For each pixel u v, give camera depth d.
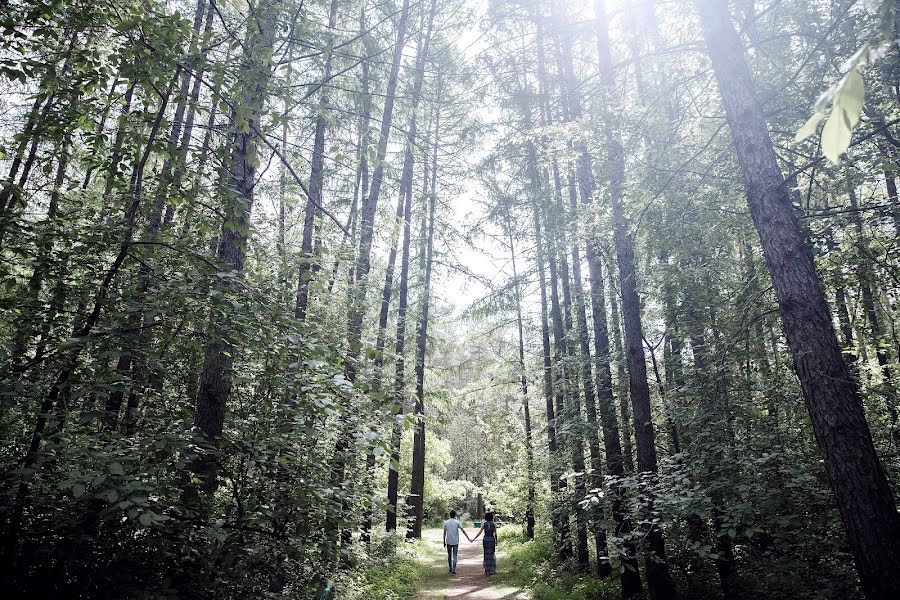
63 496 3.59
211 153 4.29
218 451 3.68
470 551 19.11
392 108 10.91
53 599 3.38
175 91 3.93
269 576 4.27
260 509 3.70
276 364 3.95
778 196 4.86
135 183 4.17
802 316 4.53
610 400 9.57
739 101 5.17
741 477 5.27
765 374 6.79
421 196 7.09
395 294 14.76
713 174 6.77
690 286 7.14
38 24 3.65
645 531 6.38
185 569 3.75
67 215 3.97
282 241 6.82
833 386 4.31
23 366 3.46
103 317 3.90
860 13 5.27
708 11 5.44
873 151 5.74
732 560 7.14
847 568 5.50
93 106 4.05
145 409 4.47
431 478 23.31
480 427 22.02
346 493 4.06
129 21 3.58
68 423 3.59
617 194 7.70
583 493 8.96
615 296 10.08
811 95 5.79
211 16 7.20
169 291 3.60
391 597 8.45
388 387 4.40
